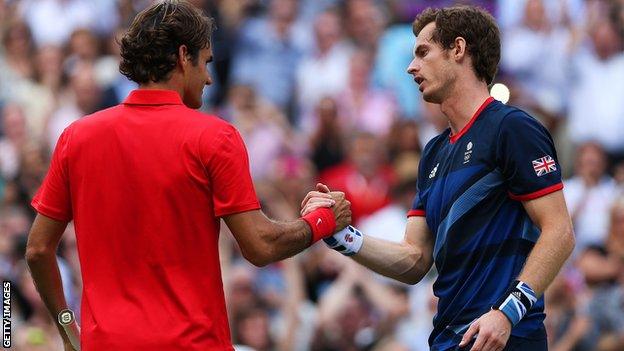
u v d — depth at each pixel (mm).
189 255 14359
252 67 43688
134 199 14383
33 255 15180
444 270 15570
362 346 32875
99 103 44625
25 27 46906
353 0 43438
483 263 15234
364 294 33344
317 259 34562
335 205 16141
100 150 14578
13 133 44031
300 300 33375
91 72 44844
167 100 14641
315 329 33188
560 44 40812
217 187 14328
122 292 14406
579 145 39438
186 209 14328
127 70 14836
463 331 15211
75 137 14766
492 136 15258
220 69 43938
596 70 40219
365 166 38094
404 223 36312
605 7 40875
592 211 37344
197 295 14336
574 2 41125
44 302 15727
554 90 40625
